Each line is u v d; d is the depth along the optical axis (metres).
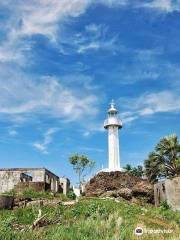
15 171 50.38
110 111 80.06
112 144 78.25
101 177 51.16
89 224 24.88
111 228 24.44
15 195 39.88
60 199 40.84
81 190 61.25
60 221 28.09
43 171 50.44
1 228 22.92
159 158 51.12
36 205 34.03
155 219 30.80
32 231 23.16
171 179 40.53
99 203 34.69
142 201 45.97
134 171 68.50
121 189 47.09
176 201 39.47
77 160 65.62
